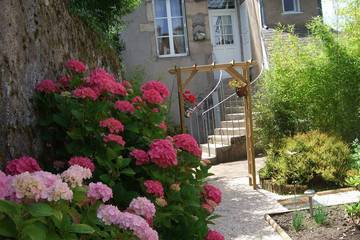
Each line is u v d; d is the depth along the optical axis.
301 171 7.06
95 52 5.09
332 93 8.12
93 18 5.09
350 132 8.13
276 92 8.62
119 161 2.89
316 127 8.38
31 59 3.45
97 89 3.18
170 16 13.23
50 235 1.79
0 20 3.16
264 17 13.46
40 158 3.25
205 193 3.41
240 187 7.52
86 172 2.19
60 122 3.11
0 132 2.98
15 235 1.68
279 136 8.54
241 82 7.45
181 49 13.28
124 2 6.05
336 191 6.57
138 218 2.06
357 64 7.99
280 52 8.77
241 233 5.07
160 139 3.19
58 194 1.80
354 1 8.45
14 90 3.16
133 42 12.75
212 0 14.94
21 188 1.74
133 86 4.04
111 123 3.01
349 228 4.79
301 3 13.96
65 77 3.55
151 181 2.83
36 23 3.63
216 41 14.85
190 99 5.70
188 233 2.90
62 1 4.36
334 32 8.91
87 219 2.06
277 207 6.08
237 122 11.20
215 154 10.32
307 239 4.61
